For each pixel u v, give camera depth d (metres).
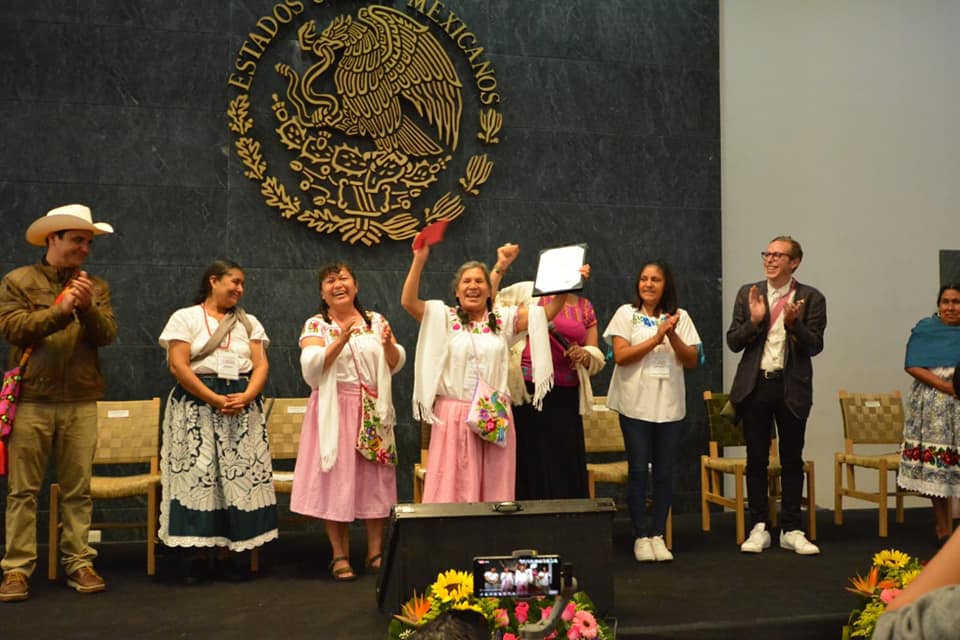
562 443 4.27
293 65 5.52
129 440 4.82
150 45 5.36
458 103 5.69
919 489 5.02
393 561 3.23
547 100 5.88
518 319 4.11
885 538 5.17
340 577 4.18
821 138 6.29
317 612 3.61
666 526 4.90
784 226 6.21
